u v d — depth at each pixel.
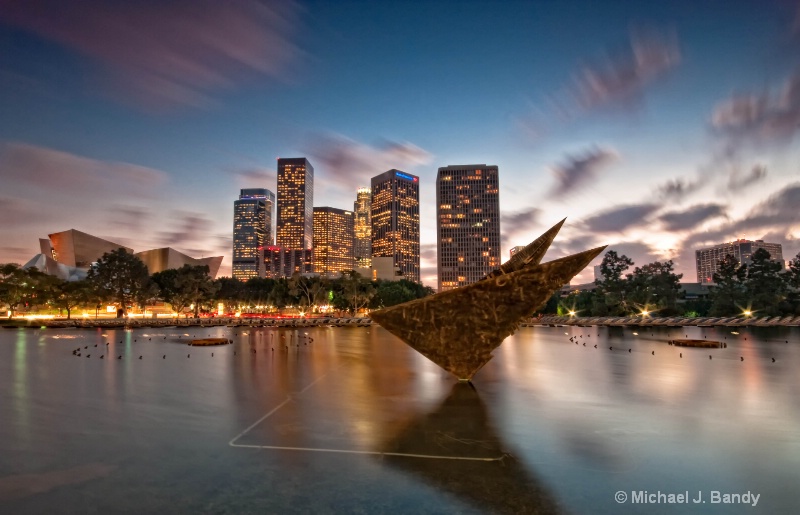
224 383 19.33
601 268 73.81
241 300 113.56
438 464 9.62
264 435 11.72
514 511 7.49
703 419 13.12
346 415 13.80
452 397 16.39
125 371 22.77
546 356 28.50
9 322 68.81
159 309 122.31
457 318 18.80
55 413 14.09
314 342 39.03
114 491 8.30
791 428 12.18
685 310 76.12
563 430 12.09
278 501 7.88
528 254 19.31
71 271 127.88
